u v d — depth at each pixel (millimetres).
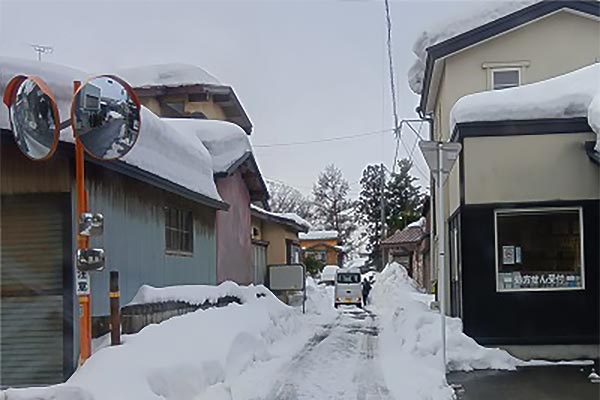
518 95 10859
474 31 14688
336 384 8453
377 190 61750
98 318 7895
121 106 6934
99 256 6613
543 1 14664
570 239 10562
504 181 10648
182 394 6871
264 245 21234
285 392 7906
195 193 11008
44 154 6375
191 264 12047
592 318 10328
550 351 10336
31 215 7602
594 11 14633
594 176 10477
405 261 41219
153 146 9555
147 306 8922
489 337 10422
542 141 10648
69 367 7410
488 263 10570
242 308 12312
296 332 14711
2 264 7609
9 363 7516
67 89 7574
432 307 17219
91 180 7938
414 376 8711
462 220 10703
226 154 14508
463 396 7641
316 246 50625
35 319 7535
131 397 5941
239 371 8719
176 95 20516
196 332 8883
